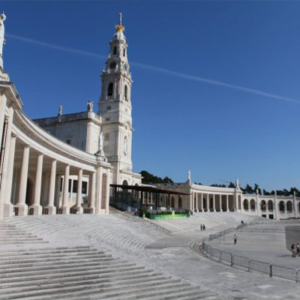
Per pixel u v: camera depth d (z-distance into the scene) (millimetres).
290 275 21234
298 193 165750
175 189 93562
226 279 19281
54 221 29188
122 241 31031
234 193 105688
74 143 67438
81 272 15430
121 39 76750
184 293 15289
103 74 74938
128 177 72812
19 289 12664
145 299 13938
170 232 46250
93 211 47312
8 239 18953
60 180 52281
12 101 23703
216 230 57250
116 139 70188
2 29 23359
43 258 16219
